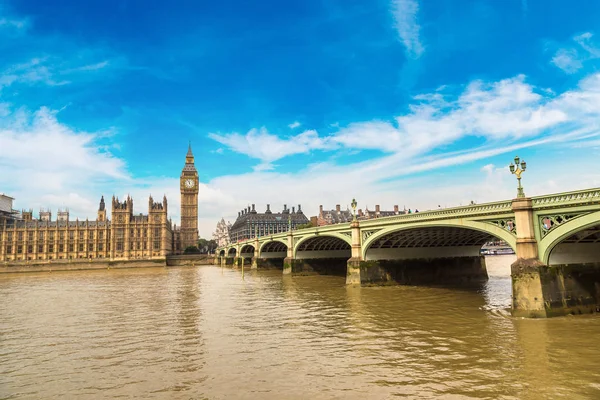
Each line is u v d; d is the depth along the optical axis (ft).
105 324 99.45
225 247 492.13
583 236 90.79
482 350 67.00
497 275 202.08
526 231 90.63
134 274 329.31
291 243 241.76
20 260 500.74
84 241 532.73
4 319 109.40
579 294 91.35
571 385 51.01
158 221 543.80
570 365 58.18
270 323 95.50
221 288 184.75
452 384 52.60
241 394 51.06
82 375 60.18
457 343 71.97
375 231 154.51
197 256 545.85
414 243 169.27
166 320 102.94
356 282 159.94
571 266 92.17
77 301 146.92
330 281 204.44
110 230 542.98
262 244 314.55
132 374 59.98
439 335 78.33
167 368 62.49
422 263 171.53
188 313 113.29
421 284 166.91
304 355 67.72
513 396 48.26
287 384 54.24
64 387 55.16
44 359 69.26
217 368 61.82
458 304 113.60
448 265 176.24
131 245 530.68
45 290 194.59
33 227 522.47
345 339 77.87
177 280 244.42
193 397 50.39
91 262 480.64
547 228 89.20
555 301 87.81
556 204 86.07
